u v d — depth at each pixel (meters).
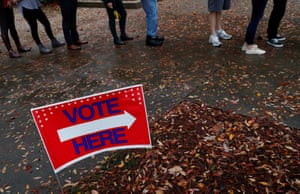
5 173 2.46
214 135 2.63
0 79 4.41
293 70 3.79
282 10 4.34
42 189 2.25
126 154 2.52
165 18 6.96
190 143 2.56
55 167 1.90
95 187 2.21
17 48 5.52
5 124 3.21
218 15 4.98
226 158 2.36
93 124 1.90
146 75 4.04
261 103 3.09
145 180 2.22
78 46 5.40
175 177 2.22
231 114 2.93
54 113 1.80
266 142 2.49
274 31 4.61
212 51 4.67
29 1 4.88
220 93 3.37
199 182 2.16
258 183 2.10
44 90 3.92
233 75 3.78
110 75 4.18
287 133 2.58
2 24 5.05
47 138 1.83
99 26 6.86
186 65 4.23
